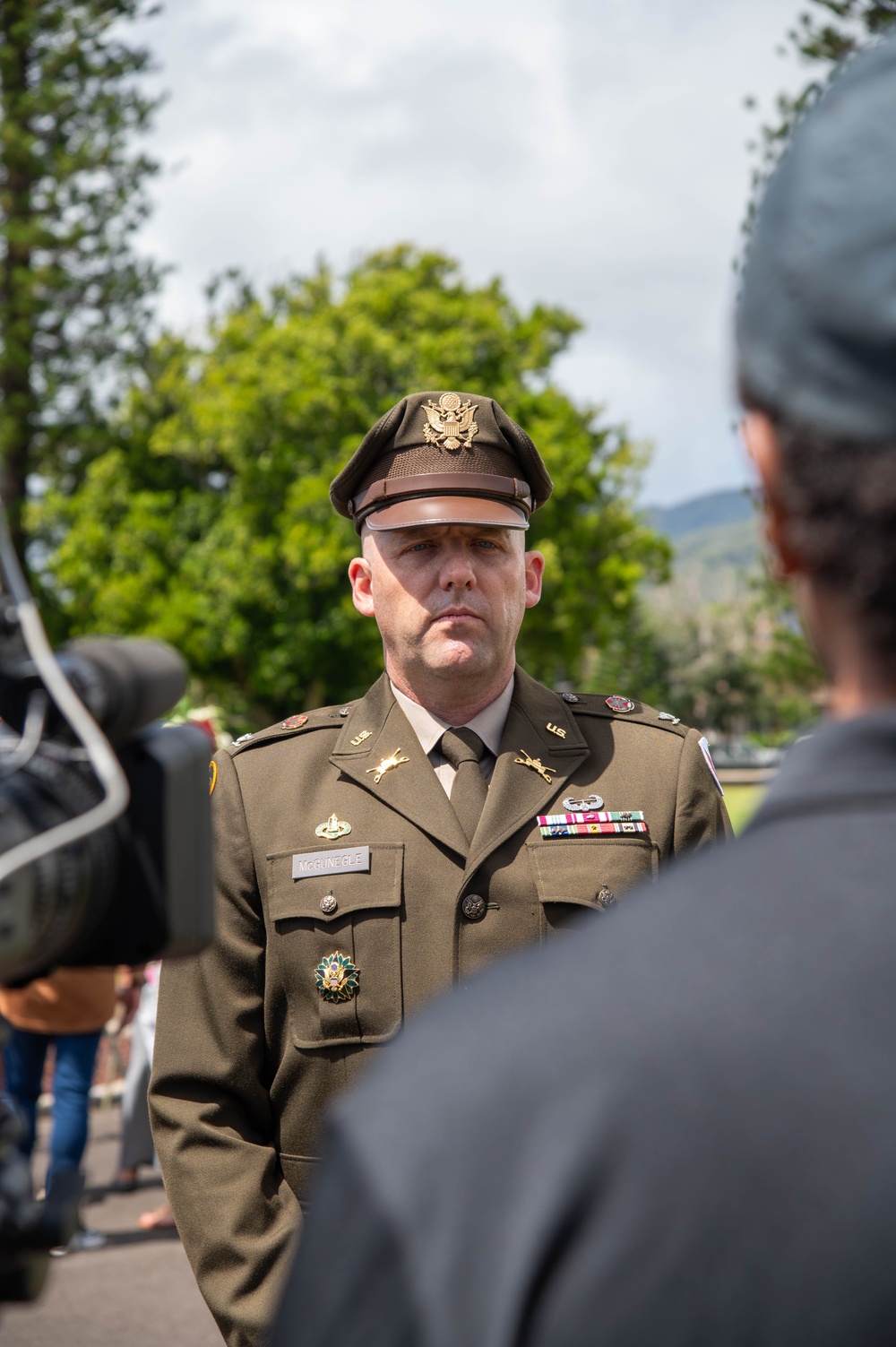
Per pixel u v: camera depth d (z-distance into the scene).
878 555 0.61
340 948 2.00
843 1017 0.55
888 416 0.59
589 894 2.02
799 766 0.64
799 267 0.62
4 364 21.86
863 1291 0.51
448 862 2.04
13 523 22.91
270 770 2.19
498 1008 0.60
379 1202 0.56
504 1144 0.56
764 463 0.67
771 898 0.60
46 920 0.90
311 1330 0.56
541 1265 0.54
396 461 2.20
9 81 21.12
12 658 1.00
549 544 21.56
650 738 2.23
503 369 22.05
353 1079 1.96
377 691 2.29
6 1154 0.92
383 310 21.75
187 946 1.06
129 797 1.04
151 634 21.34
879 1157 0.53
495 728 2.19
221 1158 1.94
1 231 21.11
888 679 0.63
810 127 0.65
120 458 23.22
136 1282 4.22
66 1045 4.25
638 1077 0.55
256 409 21.09
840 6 7.39
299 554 20.20
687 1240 0.53
